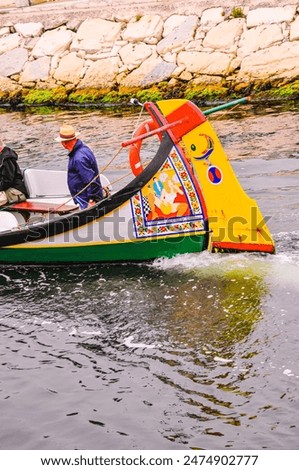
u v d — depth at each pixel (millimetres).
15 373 7848
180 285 9430
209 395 7254
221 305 8875
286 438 6602
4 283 9898
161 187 9719
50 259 10242
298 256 9914
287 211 11797
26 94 24266
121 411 7137
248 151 15727
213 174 9672
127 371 7754
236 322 8484
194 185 9695
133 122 19766
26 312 9094
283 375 7445
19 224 10820
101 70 23531
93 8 24656
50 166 15492
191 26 23141
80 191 10148
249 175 13945
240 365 7680
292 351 7836
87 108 22781
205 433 6754
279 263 9719
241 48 22109
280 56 21594
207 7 23281
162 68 22766
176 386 7438
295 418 6824
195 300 9047
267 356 7789
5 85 24641
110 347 8211
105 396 7379
